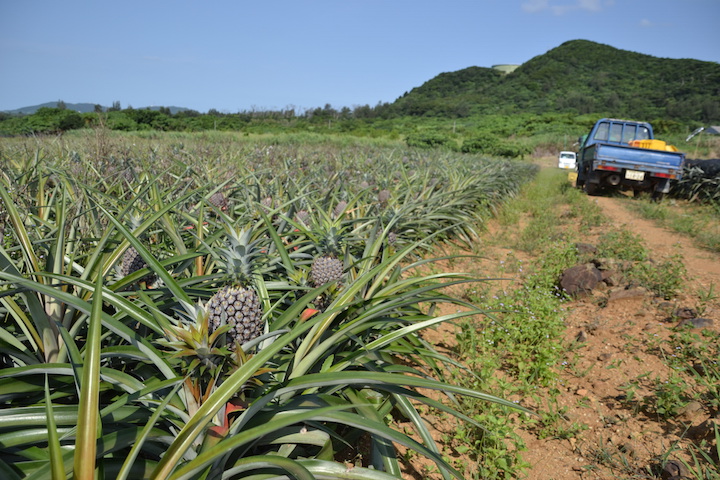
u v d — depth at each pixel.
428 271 6.23
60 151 7.39
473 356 3.93
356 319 2.22
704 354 3.94
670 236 9.20
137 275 2.28
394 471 1.97
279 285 2.77
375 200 7.02
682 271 6.39
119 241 2.68
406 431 2.95
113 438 1.50
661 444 2.92
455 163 14.66
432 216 7.26
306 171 9.62
